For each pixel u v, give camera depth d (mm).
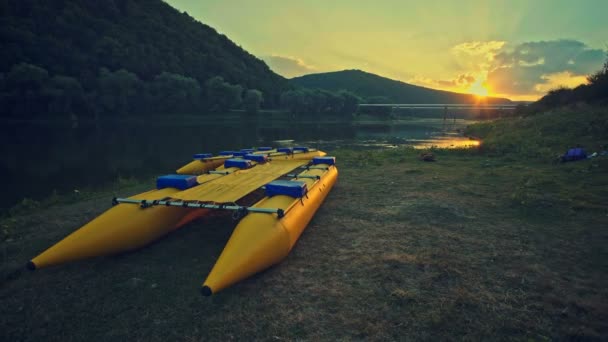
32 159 20281
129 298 4301
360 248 5715
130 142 30734
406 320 3744
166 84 66688
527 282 4492
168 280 4734
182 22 134125
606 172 10258
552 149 15648
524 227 6539
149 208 5691
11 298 4344
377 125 69125
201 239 6207
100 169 17047
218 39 149375
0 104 44969
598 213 7043
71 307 4133
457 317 3768
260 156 10578
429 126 66438
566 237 5973
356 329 3619
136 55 80250
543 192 8742
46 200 9828
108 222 5254
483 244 5773
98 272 4988
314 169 9289
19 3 73250
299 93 87562
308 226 6902
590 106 23125
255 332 3617
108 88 56844
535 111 33281
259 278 4754
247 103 78375
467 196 8938
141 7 119250
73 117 51844
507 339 3418
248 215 5082
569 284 4430
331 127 60375
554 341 3381
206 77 94562
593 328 3562
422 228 6617
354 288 4438
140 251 5691
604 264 4945
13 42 58469
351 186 10656
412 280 4598
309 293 4344
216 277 3949
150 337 3580
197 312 3992
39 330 3717
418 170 12945
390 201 8680
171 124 57594
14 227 7188
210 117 71875
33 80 47938
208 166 11625
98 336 3611
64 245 4781
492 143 19906
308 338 3500
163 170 16750
